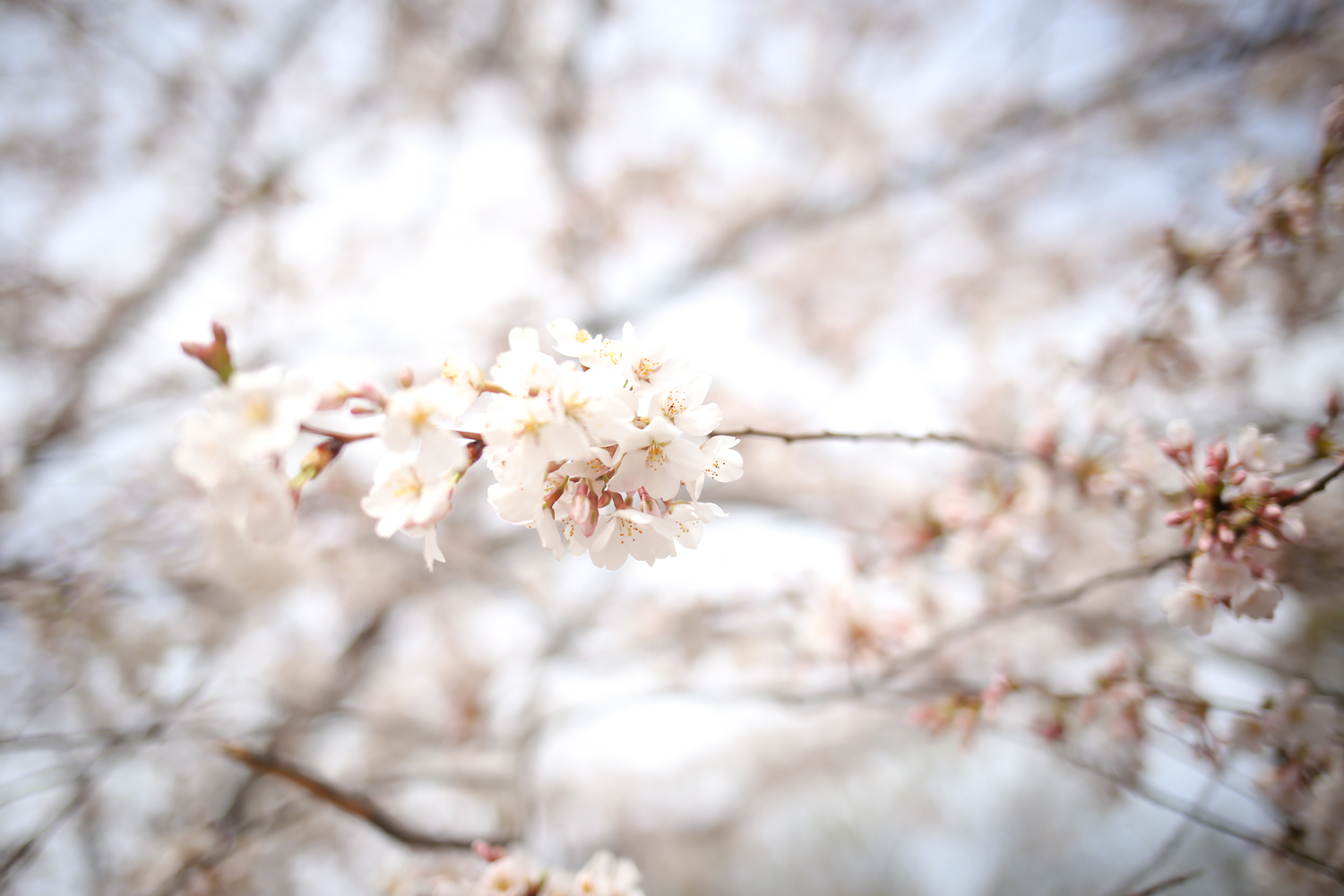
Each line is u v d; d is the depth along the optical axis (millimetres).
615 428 1302
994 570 3500
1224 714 2383
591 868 2109
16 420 5102
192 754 4309
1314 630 3773
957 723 2912
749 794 9844
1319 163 2340
